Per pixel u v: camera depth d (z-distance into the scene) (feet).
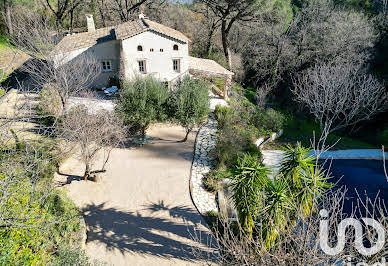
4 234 23.53
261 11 96.43
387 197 51.57
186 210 42.55
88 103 61.41
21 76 82.94
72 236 34.24
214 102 83.20
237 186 32.12
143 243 36.27
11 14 101.24
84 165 49.49
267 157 64.69
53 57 64.95
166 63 76.64
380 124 81.20
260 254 19.66
